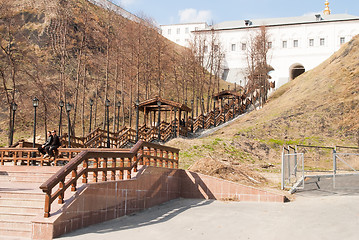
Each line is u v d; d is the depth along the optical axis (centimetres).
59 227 805
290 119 3603
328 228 859
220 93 5012
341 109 3562
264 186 1530
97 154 984
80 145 2536
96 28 5194
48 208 805
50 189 807
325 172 1964
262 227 912
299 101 4097
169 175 1367
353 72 4181
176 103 3338
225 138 3038
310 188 1462
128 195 1094
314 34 7800
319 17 8038
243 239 811
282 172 1480
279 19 8588
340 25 7669
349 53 4609
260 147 2920
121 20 5119
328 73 4509
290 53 7894
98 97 5262
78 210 876
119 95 5494
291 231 856
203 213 1105
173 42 9281
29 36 5359
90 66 5528
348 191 1341
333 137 3162
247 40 8050
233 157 2533
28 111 4359
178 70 7025
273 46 8038
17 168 1495
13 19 3806
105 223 957
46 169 1449
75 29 5497
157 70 6144
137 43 5178
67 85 4966
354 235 788
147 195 1200
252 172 1761
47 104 4459
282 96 5075
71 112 4816
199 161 1630
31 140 3353
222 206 1227
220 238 822
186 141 2750
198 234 856
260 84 5716
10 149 1639
